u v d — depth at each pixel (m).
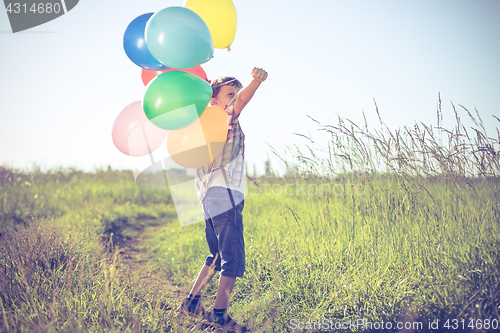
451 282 2.05
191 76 2.16
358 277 2.37
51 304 2.07
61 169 8.83
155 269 3.48
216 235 2.34
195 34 2.05
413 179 2.91
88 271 2.62
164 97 2.04
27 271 2.38
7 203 5.38
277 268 2.72
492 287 1.91
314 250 2.84
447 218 2.61
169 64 2.12
